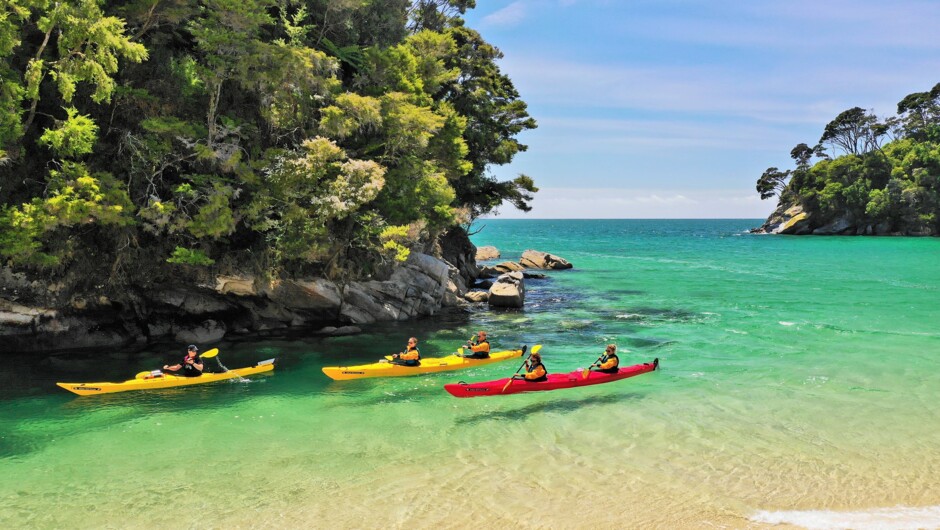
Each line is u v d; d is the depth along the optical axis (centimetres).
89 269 2134
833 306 3145
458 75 4091
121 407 1472
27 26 2033
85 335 2161
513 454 1162
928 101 12281
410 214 2770
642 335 2391
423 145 2802
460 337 2372
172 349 2133
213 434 1284
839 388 1612
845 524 898
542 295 3678
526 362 1605
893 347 2127
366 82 3070
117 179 2127
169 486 1028
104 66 1931
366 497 982
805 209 12781
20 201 1992
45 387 1642
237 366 1912
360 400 1531
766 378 1719
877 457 1148
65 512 936
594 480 1046
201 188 2183
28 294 2033
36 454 1173
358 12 3484
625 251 8531
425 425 1336
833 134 12581
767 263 6066
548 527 890
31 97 1850
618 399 1522
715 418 1375
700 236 14550
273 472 1084
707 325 2608
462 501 968
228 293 2356
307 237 2330
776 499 980
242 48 2231
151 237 2236
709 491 1006
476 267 5128
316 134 2642
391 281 2759
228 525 895
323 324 2584
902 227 11288
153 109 2239
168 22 2378
